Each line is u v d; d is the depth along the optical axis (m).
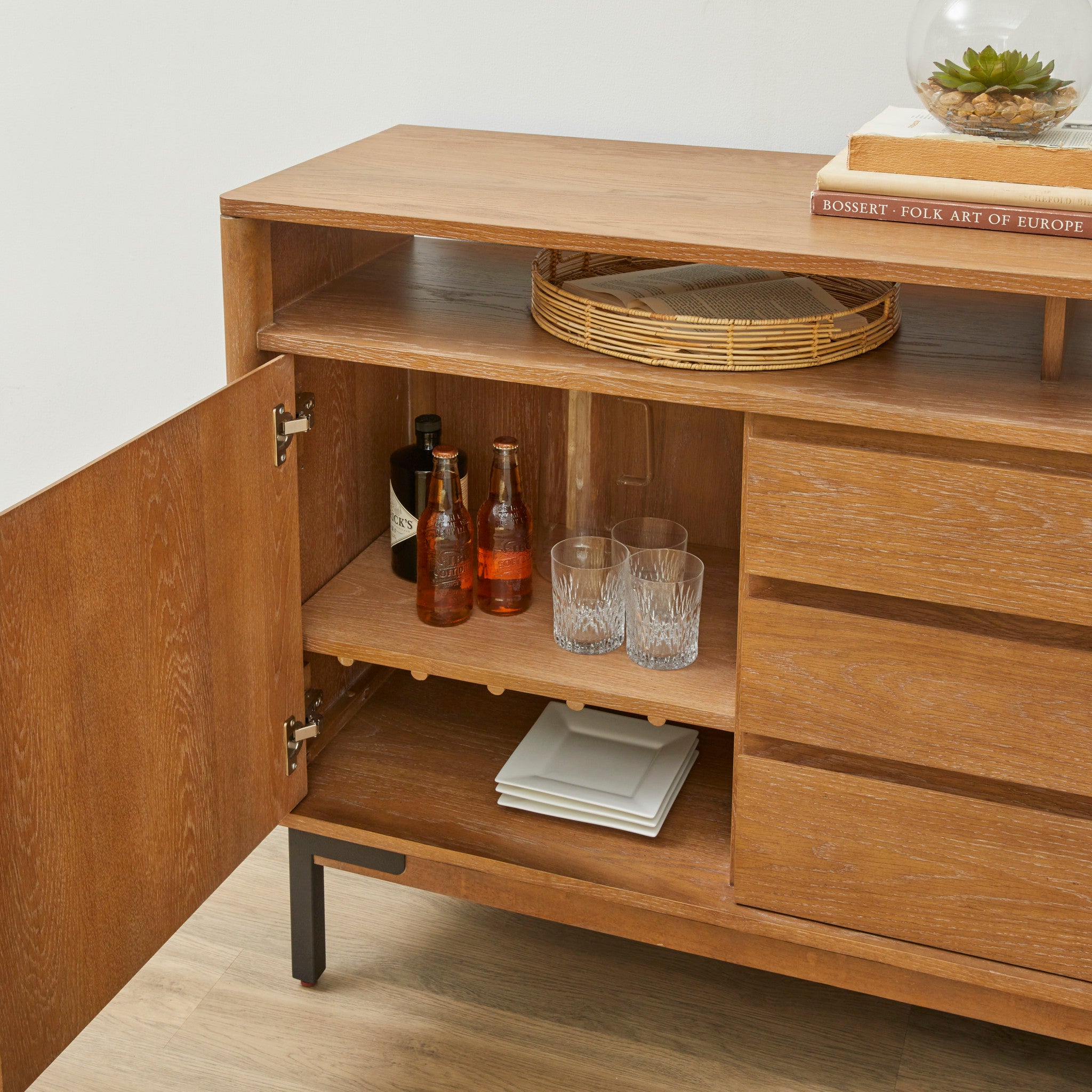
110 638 1.04
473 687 1.70
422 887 1.43
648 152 1.47
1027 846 1.16
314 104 1.65
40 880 1.01
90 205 1.80
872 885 1.24
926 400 1.08
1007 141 1.13
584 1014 1.49
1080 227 1.09
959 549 1.08
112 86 1.72
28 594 0.94
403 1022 1.47
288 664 1.36
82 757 1.03
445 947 1.59
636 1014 1.49
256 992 1.52
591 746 1.52
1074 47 1.10
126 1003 1.50
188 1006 1.49
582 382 1.16
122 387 1.91
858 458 1.08
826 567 1.14
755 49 1.46
